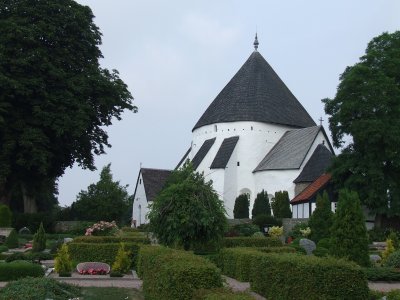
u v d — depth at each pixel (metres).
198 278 10.91
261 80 62.59
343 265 12.27
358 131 42.84
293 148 55.31
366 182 42.75
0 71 40.78
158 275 12.67
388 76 44.62
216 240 24.19
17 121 41.56
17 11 43.41
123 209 58.69
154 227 23.88
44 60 42.12
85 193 57.84
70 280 19.62
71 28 45.06
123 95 47.06
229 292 9.96
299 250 27.14
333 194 46.44
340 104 45.53
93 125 47.25
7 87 40.25
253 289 16.28
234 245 28.56
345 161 44.72
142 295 15.98
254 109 59.84
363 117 43.84
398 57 44.88
